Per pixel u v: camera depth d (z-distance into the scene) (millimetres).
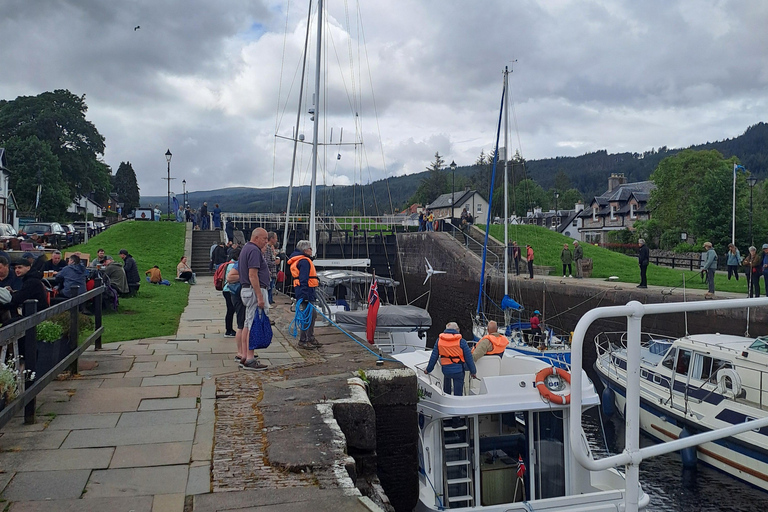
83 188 69812
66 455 4879
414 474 7555
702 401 12039
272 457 4824
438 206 83500
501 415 8336
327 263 21703
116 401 6438
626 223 78250
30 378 5492
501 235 40344
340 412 6281
